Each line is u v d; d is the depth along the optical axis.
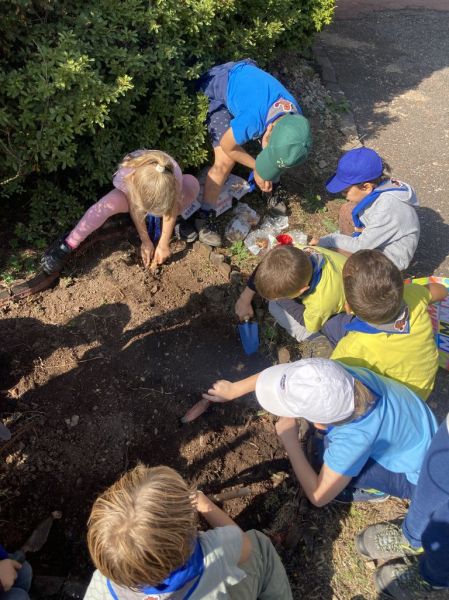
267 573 2.31
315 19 5.34
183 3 3.67
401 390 2.48
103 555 1.59
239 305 3.43
